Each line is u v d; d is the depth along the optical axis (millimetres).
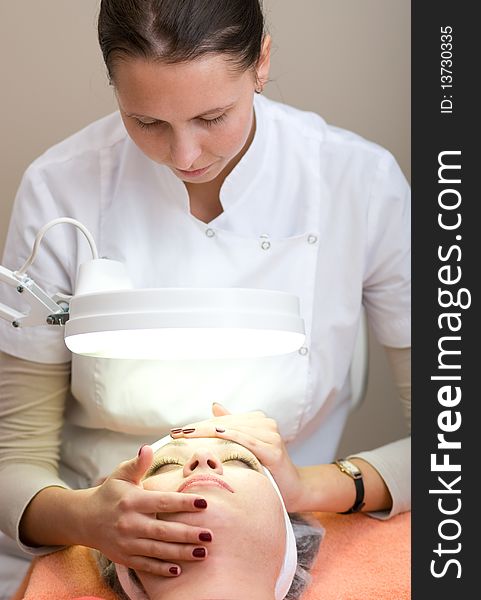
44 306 1129
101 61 2094
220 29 1068
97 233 1493
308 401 1550
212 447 1290
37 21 2082
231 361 1483
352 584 1301
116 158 1512
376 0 2115
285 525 1211
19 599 1363
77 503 1271
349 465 1525
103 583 1291
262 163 1488
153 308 994
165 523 1119
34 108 2109
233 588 1103
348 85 2143
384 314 1686
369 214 1559
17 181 2129
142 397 1477
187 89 1065
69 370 1545
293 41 2121
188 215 1463
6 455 1510
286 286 1504
